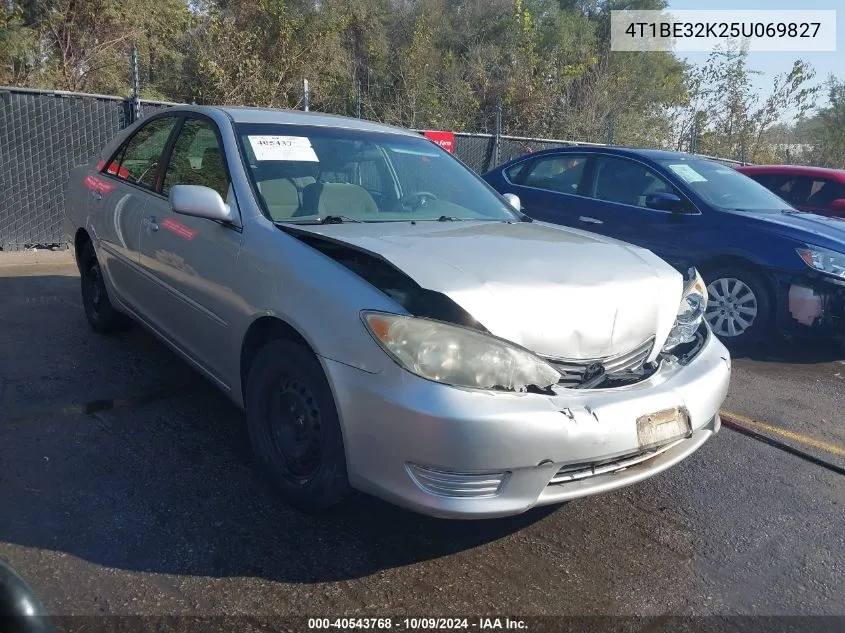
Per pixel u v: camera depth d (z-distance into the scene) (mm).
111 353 4961
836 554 3258
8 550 2768
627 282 3182
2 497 3117
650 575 2990
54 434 3730
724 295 6527
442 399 2547
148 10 15359
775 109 18406
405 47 21219
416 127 17844
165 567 2758
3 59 13109
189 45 15906
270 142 3881
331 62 17531
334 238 3096
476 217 4129
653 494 3684
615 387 2945
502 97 18609
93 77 14570
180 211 3348
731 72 18625
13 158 7957
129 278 4527
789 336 6230
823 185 9289
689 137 18734
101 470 3418
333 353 2771
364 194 3891
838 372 6070
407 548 3020
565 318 2891
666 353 3381
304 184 3736
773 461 4184
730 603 2857
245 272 3277
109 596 2574
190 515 3107
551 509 3457
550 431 2621
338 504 3014
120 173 4918
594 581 2918
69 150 8242
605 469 2848
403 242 3182
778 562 3162
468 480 2588
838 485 3938
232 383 3488
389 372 2623
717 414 3414
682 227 6664
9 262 7570
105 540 2887
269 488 3359
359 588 2736
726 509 3584
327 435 2877
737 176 7484
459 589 2787
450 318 2729
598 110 19000
